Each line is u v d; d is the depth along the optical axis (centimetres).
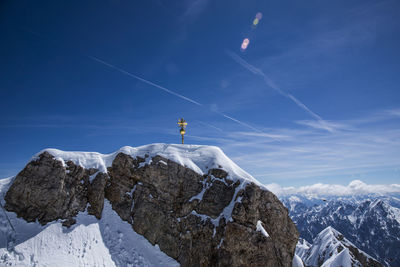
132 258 3309
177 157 4316
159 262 3359
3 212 3409
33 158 3959
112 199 3962
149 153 4481
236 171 4216
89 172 4100
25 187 3650
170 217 3747
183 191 3984
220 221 3516
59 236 3269
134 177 4166
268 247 3284
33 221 3394
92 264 3050
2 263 2795
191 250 3400
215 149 4656
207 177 4084
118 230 3625
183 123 5150
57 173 3838
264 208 3647
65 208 3591
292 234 3622
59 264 2922
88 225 3538
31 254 2962
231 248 3212
